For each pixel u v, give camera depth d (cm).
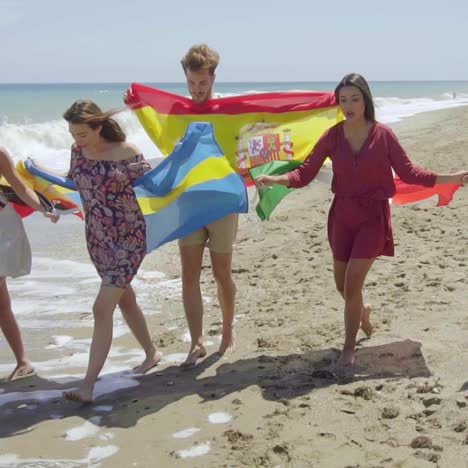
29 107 4050
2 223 514
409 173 488
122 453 402
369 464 370
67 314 682
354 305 507
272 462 380
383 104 5603
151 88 571
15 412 467
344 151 496
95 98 5762
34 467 388
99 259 491
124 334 628
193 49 554
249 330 612
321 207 1181
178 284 784
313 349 554
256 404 455
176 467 382
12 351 586
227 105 575
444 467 362
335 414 432
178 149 508
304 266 812
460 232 915
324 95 587
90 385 477
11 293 747
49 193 548
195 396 478
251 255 884
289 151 579
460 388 454
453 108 4566
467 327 565
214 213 521
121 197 483
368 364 509
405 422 416
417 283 700
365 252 496
